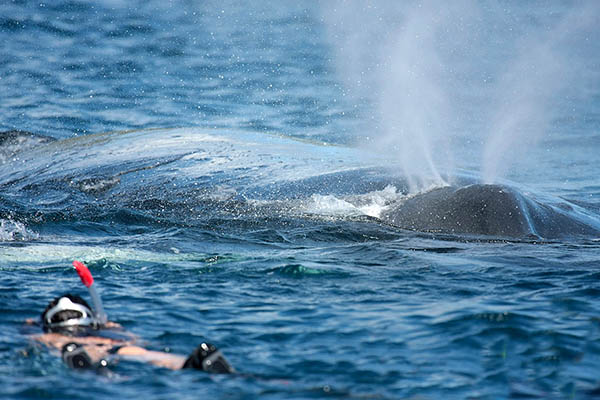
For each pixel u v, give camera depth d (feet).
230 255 114.52
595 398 62.54
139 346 74.08
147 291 93.15
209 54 340.80
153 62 321.93
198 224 135.85
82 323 78.28
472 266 107.76
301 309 85.81
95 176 159.63
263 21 409.08
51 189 155.33
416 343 74.84
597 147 228.02
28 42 341.82
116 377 64.34
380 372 67.67
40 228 131.44
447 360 70.59
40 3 412.77
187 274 102.27
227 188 151.43
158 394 60.39
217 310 85.30
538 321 80.69
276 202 145.89
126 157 168.66
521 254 116.37
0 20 373.20
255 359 70.54
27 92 269.03
